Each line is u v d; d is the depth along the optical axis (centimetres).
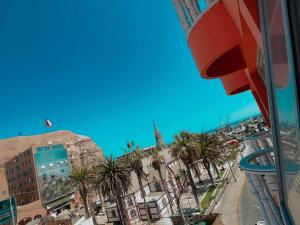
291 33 140
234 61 812
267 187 441
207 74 820
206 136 6388
